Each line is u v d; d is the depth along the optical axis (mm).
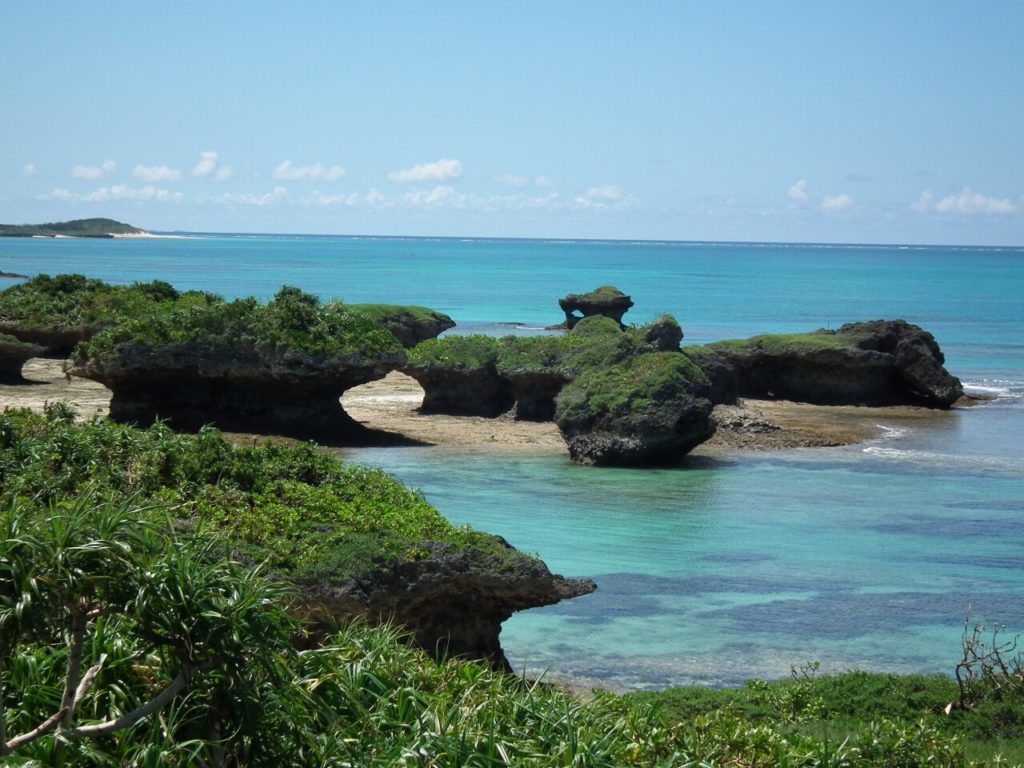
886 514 31203
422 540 17875
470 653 18406
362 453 37906
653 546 27578
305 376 38188
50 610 9180
